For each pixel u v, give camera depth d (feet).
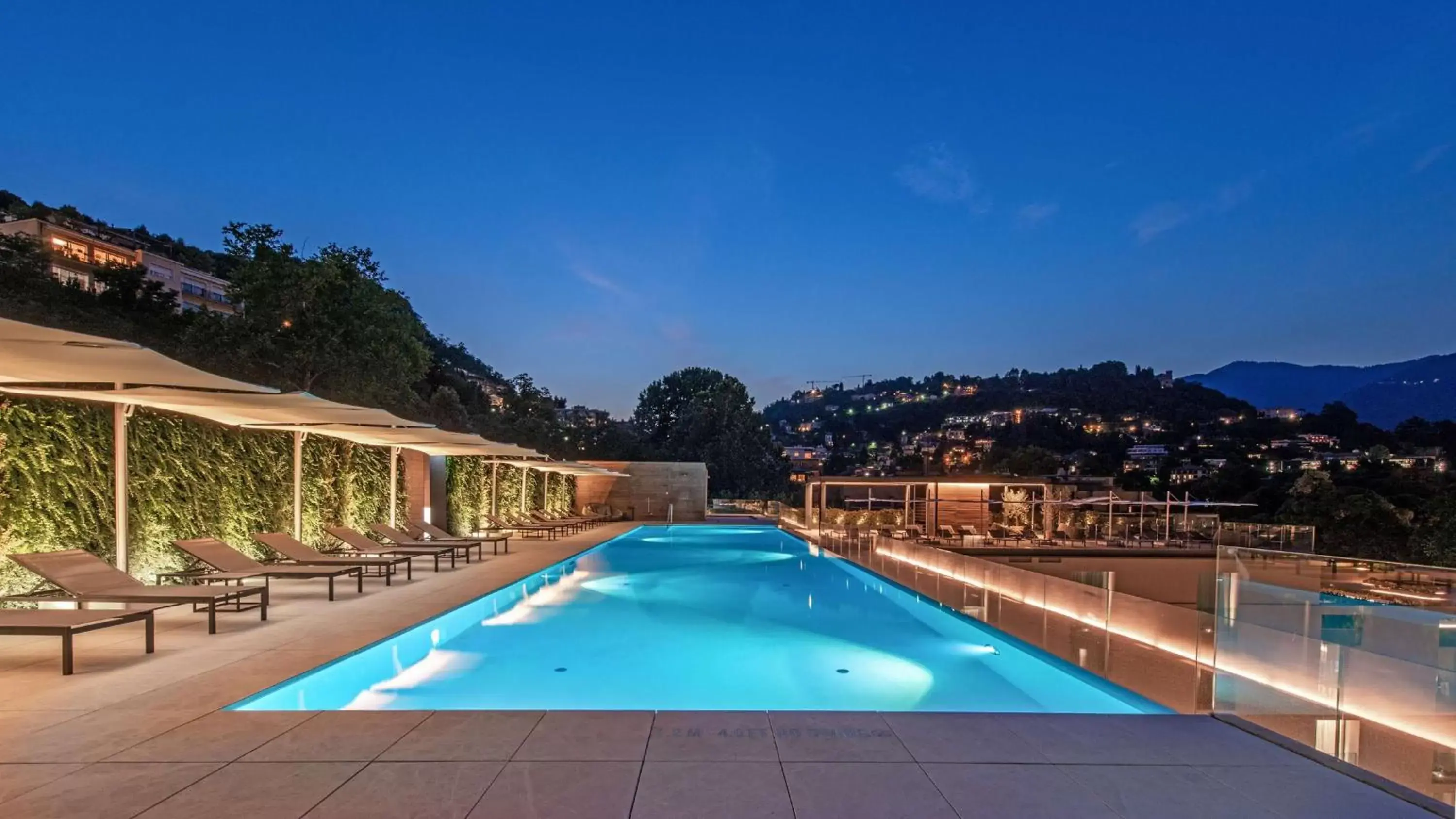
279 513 37.22
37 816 9.55
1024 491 83.35
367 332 74.84
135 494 28.19
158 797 10.10
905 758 11.71
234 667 17.61
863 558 46.29
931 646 26.25
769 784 10.68
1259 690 13.19
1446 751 10.79
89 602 21.48
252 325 66.59
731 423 174.09
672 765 11.27
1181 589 65.57
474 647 25.39
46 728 12.91
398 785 10.51
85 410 25.57
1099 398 447.01
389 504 49.67
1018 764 11.59
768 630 28.84
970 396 480.64
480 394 129.90
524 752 11.69
